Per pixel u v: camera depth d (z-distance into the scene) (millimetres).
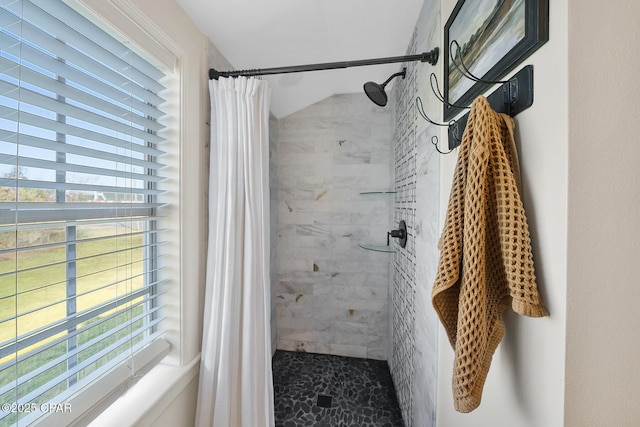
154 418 730
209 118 1024
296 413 1331
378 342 1801
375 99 1134
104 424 650
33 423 520
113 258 718
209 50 1035
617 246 364
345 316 1834
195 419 928
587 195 364
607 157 362
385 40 1200
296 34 1102
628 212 363
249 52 1184
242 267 996
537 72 419
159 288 858
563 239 373
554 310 390
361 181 1802
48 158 564
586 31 357
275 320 1867
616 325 368
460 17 685
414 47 1130
